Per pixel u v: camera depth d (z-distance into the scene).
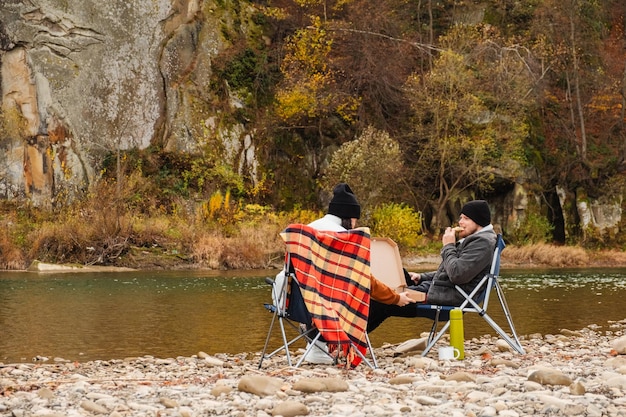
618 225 32.41
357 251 6.43
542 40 33.12
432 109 30.58
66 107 28.33
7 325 9.82
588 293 14.95
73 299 13.09
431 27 34.66
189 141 29.52
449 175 31.34
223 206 26.88
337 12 34.72
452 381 5.18
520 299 13.65
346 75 32.56
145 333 9.20
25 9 28.19
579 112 34.38
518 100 31.09
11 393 5.05
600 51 37.66
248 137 30.45
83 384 5.38
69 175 27.77
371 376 5.79
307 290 6.23
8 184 27.14
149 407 4.45
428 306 7.01
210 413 4.31
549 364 6.18
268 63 32.03
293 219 27.73
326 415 4.20
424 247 28.28
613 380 4.98
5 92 27.80
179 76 30.17
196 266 22.42
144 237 22.97
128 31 29.62
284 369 6.10
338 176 28.94
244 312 11.35
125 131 29.16
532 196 31.28
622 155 34.09
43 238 22.20
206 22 31.06
